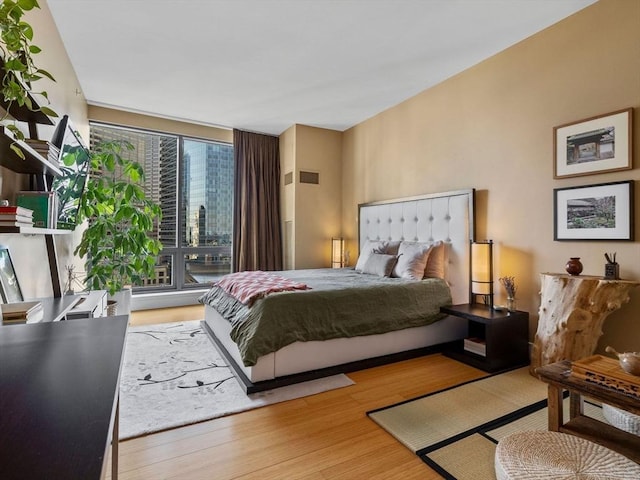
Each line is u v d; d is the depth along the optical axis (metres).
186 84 3.76
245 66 3.37
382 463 1.56
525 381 2.44
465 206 3.32
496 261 3.13
